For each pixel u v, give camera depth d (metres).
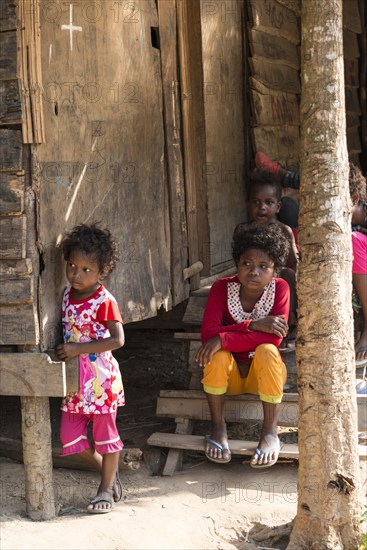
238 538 6.44
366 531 6.37
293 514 6.66
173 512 6.60
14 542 5.97
